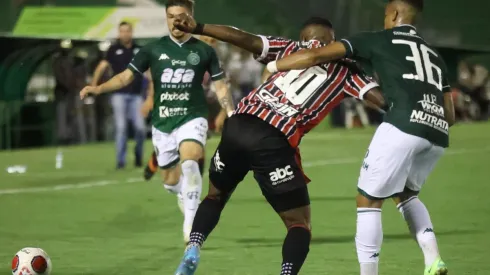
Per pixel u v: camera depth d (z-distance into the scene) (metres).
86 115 36.47
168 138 14.00
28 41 33.38
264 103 9.56
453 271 11.77
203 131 13.74
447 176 23.81
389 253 13.07
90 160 29.34
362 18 43.44
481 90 49.22
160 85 13.82
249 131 9.42
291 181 9.42
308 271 11.81
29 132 34.81
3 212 17.88
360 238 9.82
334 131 42.19
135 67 13.80
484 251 13.27
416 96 9.59
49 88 38.25
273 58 9.83
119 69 24.41
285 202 9.47
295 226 9.51
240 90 38.97
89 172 25.61
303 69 9.45
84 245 14.00
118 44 24.52
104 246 13.89
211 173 9.90
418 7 10.04
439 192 20.59
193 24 9.59
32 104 34.84
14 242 14.37
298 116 9.48
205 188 21.34
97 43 35.09
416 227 10.20
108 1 36.84
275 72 9.48
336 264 12.27
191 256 9.62
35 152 32.72
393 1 10.06
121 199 19.70
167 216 17.17
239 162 9.62
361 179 9.80
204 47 13.79
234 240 14.28
